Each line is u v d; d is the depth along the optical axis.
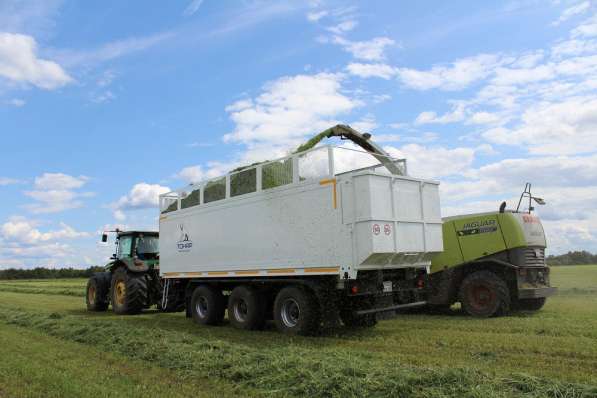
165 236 12.63
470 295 11.21
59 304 17.70
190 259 11.58
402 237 8.33
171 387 5.34
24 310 13.57
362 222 7.90
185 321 11.91
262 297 9.88
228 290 10.93
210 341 7.61
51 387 5.30
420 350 7.10
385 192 8.15
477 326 9.30
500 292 10.71
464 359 6.43
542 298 11.76
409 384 4.91
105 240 15.78
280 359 6.03
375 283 8.50
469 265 11.60
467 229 11.70
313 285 8.55
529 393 4.64
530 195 12.46
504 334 8.25
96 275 15.55
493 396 4.50
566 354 6.65
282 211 9.17
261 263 9.53
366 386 4.95
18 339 8.80
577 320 9.72
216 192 10.96
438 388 4.78
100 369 6.21
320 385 5.04
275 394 5.03
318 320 8.66
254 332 9.47
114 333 8.77
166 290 12.66
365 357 6.54
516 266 11.02
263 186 9.65
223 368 6.04
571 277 25.78
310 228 8.63
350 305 8.65
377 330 9.18
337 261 8.16
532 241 11.35
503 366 5.99
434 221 9.02
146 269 13.98
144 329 8.94
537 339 7.66
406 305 9.05
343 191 8.18
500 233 11.24
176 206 12.43
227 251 10.39
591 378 5.37
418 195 8.81
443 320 10.59
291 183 9.05
